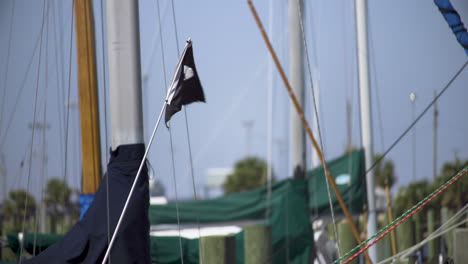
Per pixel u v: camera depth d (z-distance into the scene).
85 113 12.84
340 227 16.16
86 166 12.81
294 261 15.76
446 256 14.83
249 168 82.44
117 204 9.61
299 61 16.52
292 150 16.36
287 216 16.02
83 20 12.81
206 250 12.84
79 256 9.52
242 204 16.38
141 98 10.15
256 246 14.44
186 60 10.09
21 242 12.81
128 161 9.85
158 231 16.09
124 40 10.09
